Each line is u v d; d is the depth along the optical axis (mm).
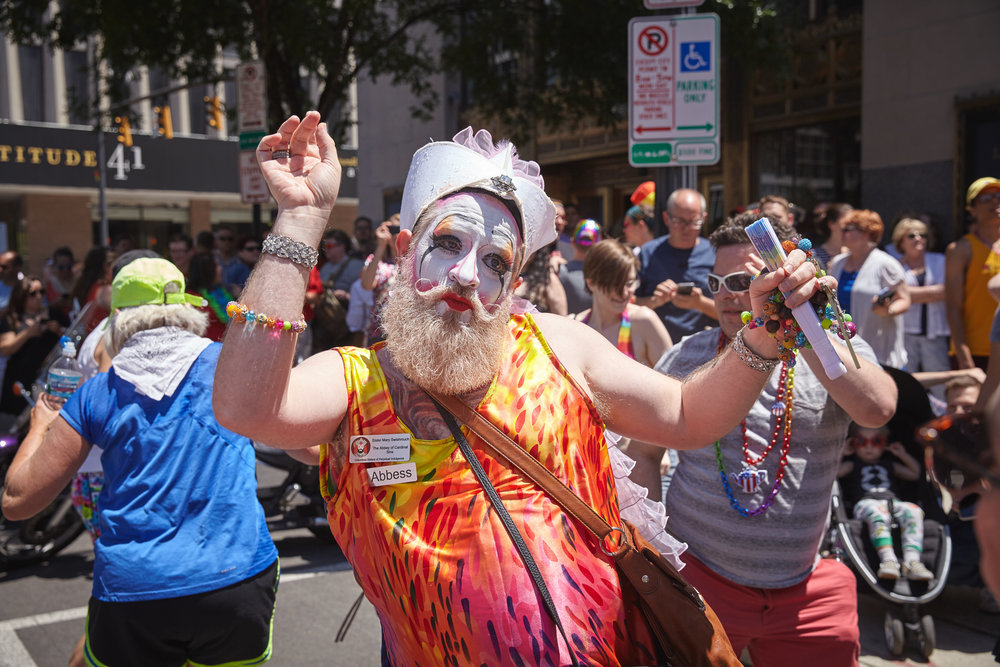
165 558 2520
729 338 2629
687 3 5117
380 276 6730
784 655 2533
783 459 2465
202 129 30438
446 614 1564
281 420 1535
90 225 29188
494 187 1678
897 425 4305
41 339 7102
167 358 2672
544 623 1538
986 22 8766
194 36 10859
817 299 1633
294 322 1497
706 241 5531
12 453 5992
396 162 16281
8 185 26797
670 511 2650
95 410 2641
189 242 9891
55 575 5266
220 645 2596
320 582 5027
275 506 5617
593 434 1727
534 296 4926
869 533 4094
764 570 2488
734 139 12148
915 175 9562
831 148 10984
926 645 3861
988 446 1049
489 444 1609
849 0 10516
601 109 11484
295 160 1571
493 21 11398
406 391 1653
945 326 6527
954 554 4281
